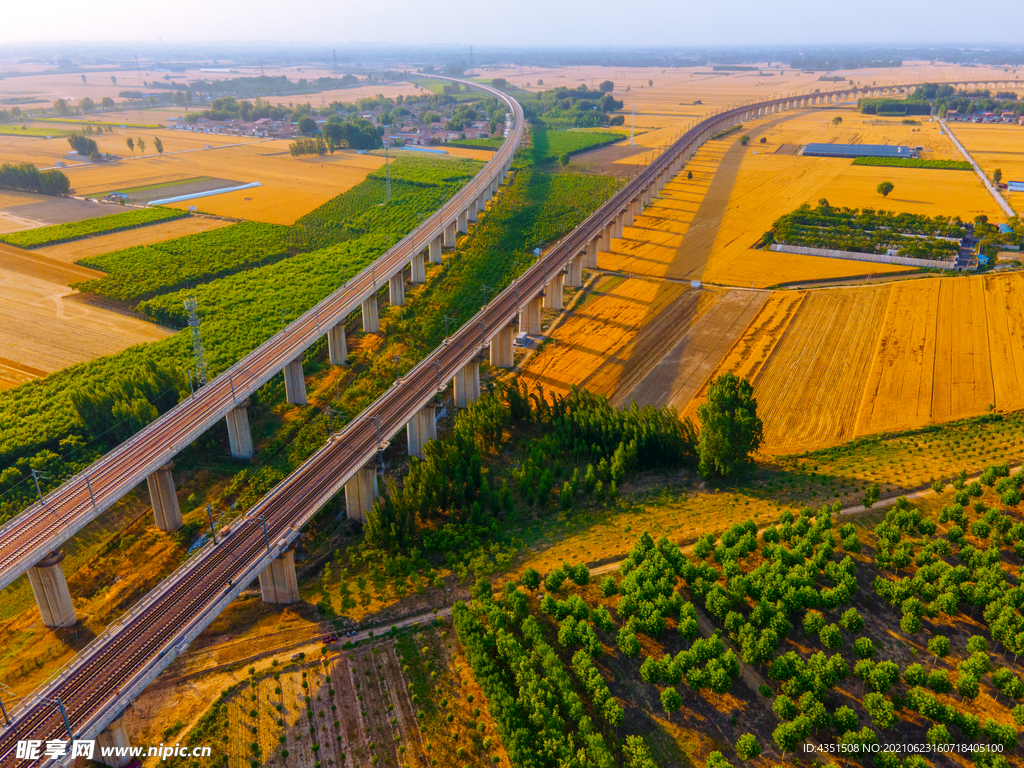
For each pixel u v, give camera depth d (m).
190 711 86.12
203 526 126.88
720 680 82.38
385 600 103.38
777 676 83.44
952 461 129.12
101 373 167.38
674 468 135.50
